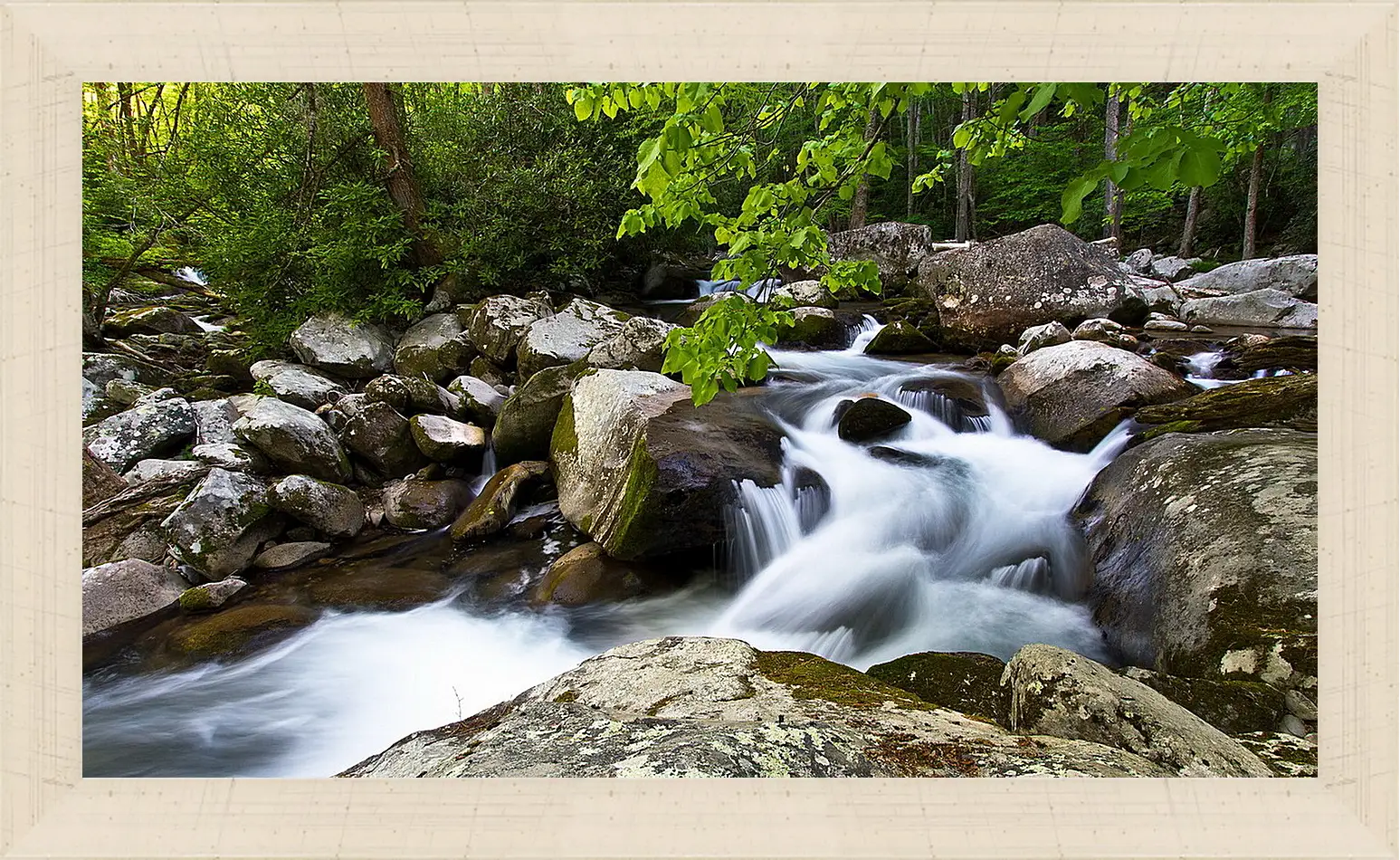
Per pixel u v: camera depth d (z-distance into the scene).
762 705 1.63
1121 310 7.34
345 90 8.16
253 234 7.36
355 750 2.91
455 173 9.27
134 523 4.29
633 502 3.94
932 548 3.99
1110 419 4.47
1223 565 2.53
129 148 8.50
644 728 1.30
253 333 7.71
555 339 6.97
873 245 10.79
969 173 16.69
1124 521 3.30
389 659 3.52
